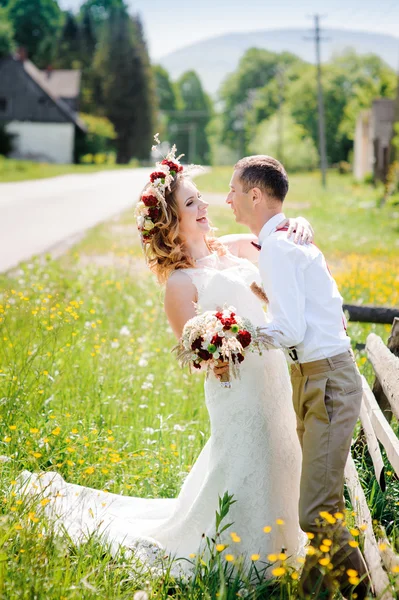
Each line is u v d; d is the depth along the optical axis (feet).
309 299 11.19
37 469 14.43
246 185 11.63
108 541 12.67
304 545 12.57
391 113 155.94
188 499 12.92
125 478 15.12
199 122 458.91
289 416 12.44
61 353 20.89
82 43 364.17
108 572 11.10
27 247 50.98
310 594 10.61
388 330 24.64
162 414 18.61
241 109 385.70
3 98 242.99
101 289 33.27
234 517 12.05
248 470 12.01
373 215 84.79
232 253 13.83
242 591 10.80
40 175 157.89
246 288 12.23
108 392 19.31
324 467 11.05
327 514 10.60
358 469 14.30
